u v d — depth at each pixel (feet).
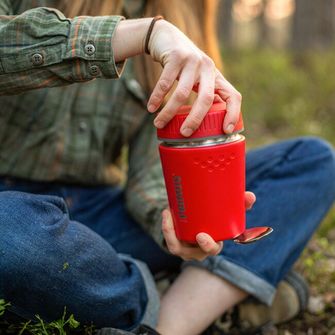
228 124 4.19
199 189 4.32
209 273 5.78
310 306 6.82
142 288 5.52
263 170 6.15
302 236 6.09
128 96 6.19
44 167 5.99
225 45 40.40
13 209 4.55
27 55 4.56
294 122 21.33
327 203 6.32
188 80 4.21
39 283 4.55
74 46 4.51
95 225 6.40
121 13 6.06
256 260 5.81
